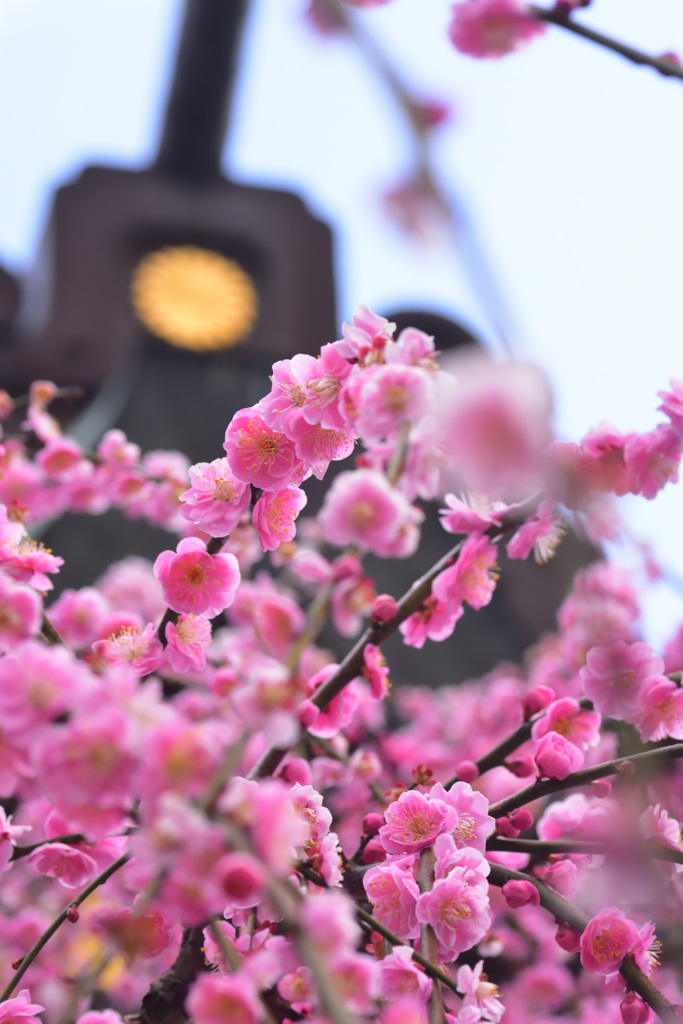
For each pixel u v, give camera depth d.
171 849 0.81
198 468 0.94
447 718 2.19
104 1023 0.99
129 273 6.10
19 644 0.89
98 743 0.81
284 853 0.81
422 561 3.57
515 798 1.00
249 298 6.26
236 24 3.81
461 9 0.88
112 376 5.73
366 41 0.66
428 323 5.69
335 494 0.86
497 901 1.14
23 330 6.51
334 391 0.91
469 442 0.68
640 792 0.97
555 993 1.22
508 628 3.76
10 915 1.28
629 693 0.97
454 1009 0.98
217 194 6.59
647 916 0.99
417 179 0.58
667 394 0.92
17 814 1.08
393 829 0.97
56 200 6.23
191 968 1.01
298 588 1.48
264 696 0.83
